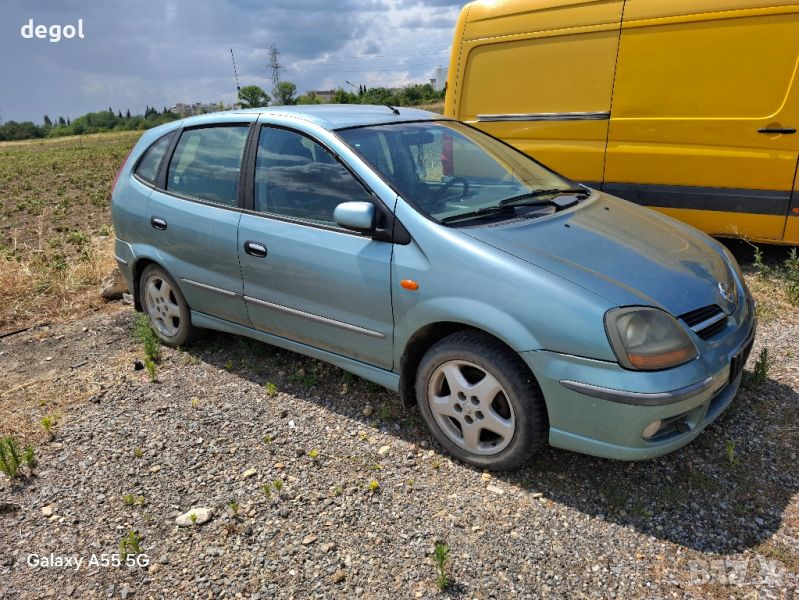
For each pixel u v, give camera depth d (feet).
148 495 10.30
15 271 21.97
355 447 11.25
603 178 21.26
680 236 11.65
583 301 8.93
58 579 8.70
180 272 14.55
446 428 10.73
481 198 11.66
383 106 14.48
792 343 14.29
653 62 19.42
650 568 8.30
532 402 9.45
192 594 8.30
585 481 10.01
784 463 10.16
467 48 23.31
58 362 15.75
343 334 11.74
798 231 18.37
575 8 20.56
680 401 8.67
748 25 17.72
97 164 89.25
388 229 10.72
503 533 9.02
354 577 8.40
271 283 12.55
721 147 18.93
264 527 9.41
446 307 9.94
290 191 12.28
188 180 14.42
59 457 11.49
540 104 21.94
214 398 13.28
